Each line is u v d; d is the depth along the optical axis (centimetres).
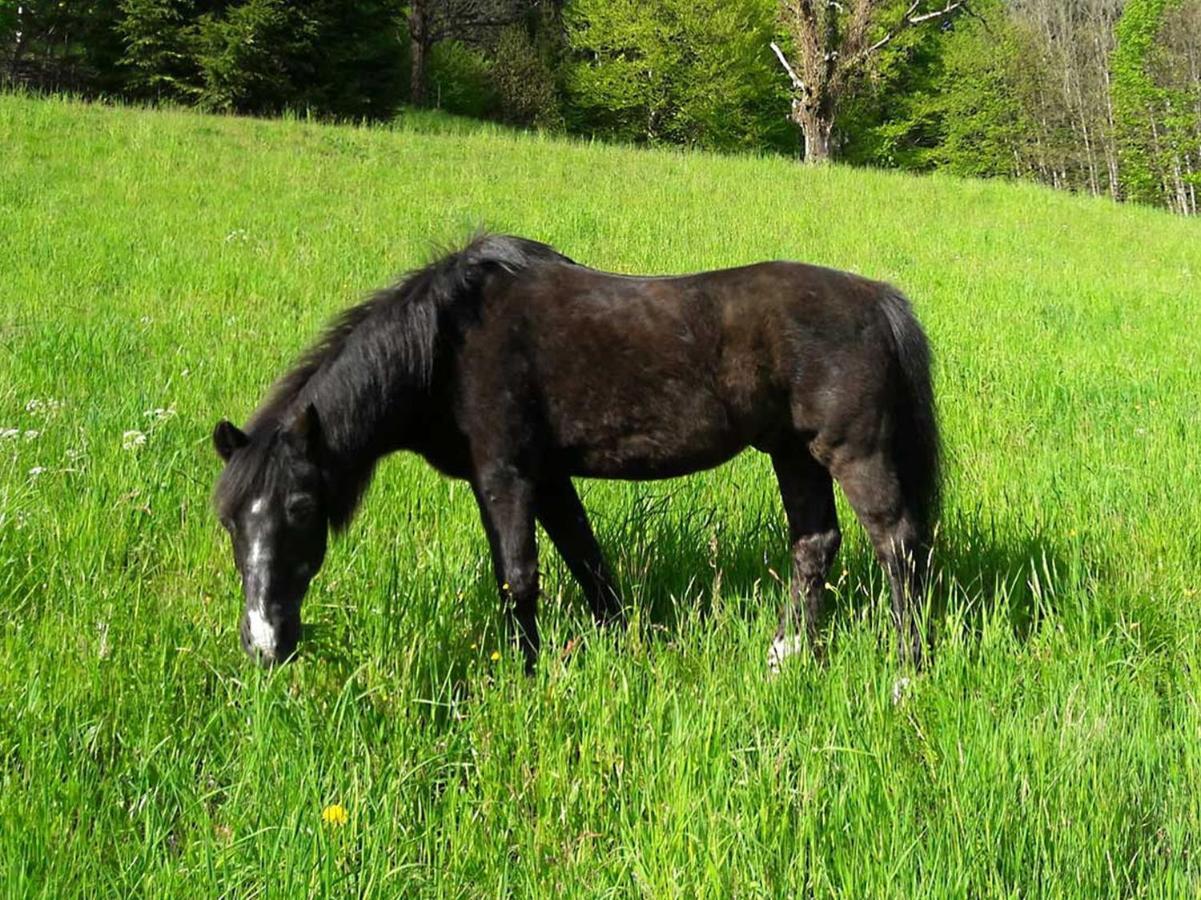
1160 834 304
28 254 1170
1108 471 644
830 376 427
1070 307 1287
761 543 536
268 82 2883
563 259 465
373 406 421
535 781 324
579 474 457
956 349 1031
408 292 434
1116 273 1577
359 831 298
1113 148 4441
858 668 389
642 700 367
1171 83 4306
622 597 464
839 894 273
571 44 4325
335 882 274
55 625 400
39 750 321
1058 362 995
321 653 379
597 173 2025
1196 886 276
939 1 4003
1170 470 648
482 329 433
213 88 2877
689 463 447
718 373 433
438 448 452
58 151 1688
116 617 411
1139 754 334
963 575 503
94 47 3023
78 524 486
